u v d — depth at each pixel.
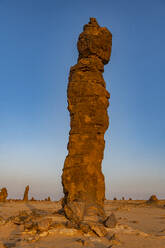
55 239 14.96
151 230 19.91
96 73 25.25
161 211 45.00
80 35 27.12
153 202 63.34
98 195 22.38
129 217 31.11
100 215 20.00
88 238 15.17
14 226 19.19
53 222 18.33
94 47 25.77
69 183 22.52
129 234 16.78
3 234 16.50
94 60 25.52
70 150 23.58
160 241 15.59
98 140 24.05
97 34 26.33
